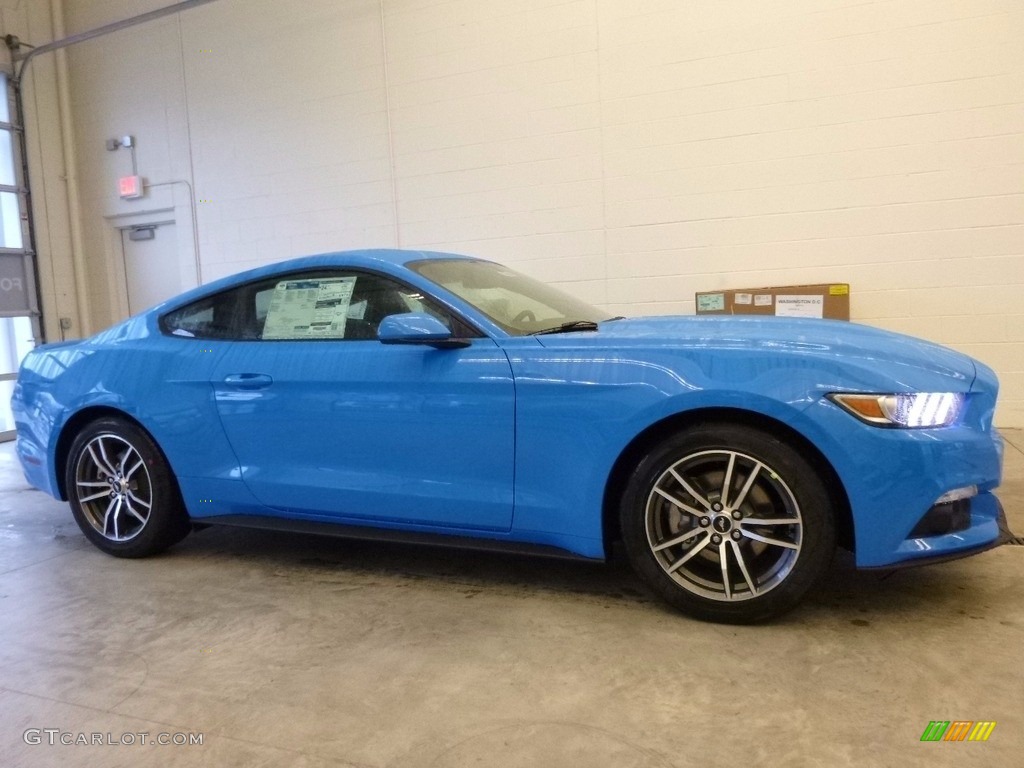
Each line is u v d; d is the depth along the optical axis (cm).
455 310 288
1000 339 550
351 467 297
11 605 304
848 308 562
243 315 333
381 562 336
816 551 234
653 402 247
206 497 332
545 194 661
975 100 538
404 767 180
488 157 678
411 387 282
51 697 224
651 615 262
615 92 628
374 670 231
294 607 286
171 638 263
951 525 234
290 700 215
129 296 903
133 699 220
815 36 568
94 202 891
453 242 700
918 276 564
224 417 321
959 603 261
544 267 668
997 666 216
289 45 753
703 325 288
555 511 265
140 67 837
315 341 311
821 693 205
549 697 209
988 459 237
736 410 243
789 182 586
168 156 834
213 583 318
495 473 272
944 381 237
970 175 545
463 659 235
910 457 226
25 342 848
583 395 257
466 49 675
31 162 850
